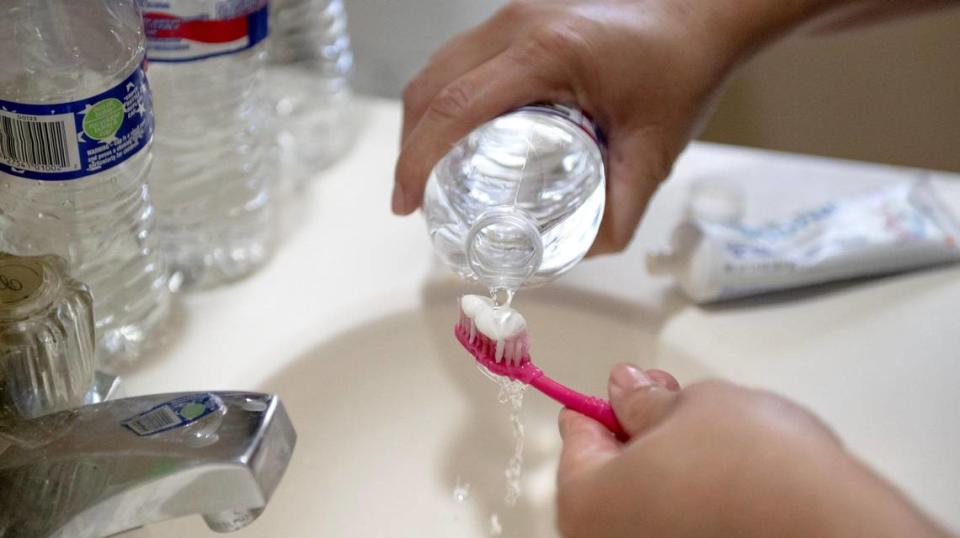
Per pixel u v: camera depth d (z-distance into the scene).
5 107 0.46
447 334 0.69
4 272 0.47
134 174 0.55
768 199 0.77
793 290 0.71
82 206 0.55
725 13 0.61
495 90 0.56
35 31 0.52
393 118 0.85
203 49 0.58
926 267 0.73
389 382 0.69
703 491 0.40
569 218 0.57
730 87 1.00
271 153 0.77
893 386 0.64
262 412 0.42
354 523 0.65
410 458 0.68
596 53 0.57
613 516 0.43
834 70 0.99
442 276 0.69
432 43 0.87
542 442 0.70
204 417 0.42
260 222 0.72
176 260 0.69
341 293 0.68
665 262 0.68
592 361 0.69
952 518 0.57
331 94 0.82
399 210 0.60
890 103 1.00
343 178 0.78
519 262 0.53
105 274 0.59
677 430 0.41
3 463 0.43
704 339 0.67
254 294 0.68
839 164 0.82
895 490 0.39
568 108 0.58
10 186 0.52
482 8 0.84
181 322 0.65
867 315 0.69
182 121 0.67
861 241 0.70
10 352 0.45
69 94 0.48
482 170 0.57
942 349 0.67
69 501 0.41
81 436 0.43
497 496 0.68
